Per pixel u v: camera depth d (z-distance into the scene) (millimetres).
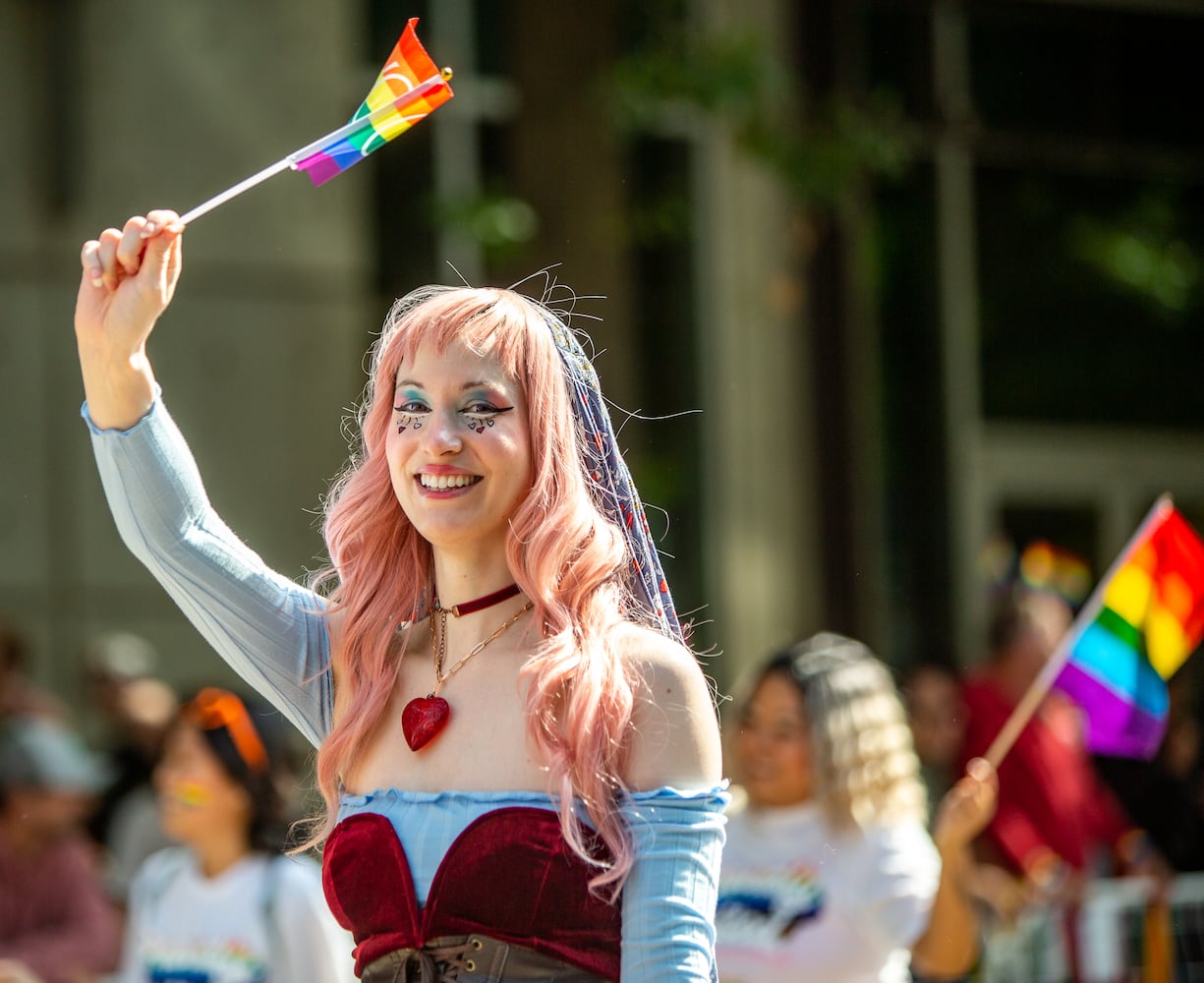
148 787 15961
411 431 5746
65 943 13930
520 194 22688
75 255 20922
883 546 24844
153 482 5859
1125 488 26891
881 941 9867
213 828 10984
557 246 22750
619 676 5488
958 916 10344
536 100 22812
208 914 10891
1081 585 26250
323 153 6023
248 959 10727
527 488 5777
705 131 23500
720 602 23328
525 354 5793
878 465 24906
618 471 6031
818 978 9828
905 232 25516
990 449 25891
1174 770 17719
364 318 22031
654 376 23234
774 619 23766
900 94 25484
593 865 5340
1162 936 15227
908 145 25312
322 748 5809
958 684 19172
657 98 21453
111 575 20781
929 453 25344
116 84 21141
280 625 6051
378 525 6012
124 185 21141
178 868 11219
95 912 14250
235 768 10992
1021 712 10523
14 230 20734
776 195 24047
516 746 5512
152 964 11031
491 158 22688
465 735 5586
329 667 6066
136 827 15664
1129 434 26969
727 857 10266
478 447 5688
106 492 5938
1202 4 27094
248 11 21703
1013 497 26078
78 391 20844
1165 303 27234
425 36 22438
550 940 5312
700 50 21359
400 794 5562
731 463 23562
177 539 5918
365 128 6059
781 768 10195
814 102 24031
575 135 22844
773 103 22344
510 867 5320
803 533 24109
